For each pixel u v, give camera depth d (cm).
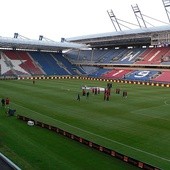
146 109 3562
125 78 7975
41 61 9581
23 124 2658
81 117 3028
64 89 5462
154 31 8344
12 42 8344
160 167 1756
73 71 9612
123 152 1992
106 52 10506
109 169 1709
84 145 2117
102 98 4366
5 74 8162
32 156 1858
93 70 9662
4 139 2188
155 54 8931
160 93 5266
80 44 10062
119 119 2975
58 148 2036
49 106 3603
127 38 9250
